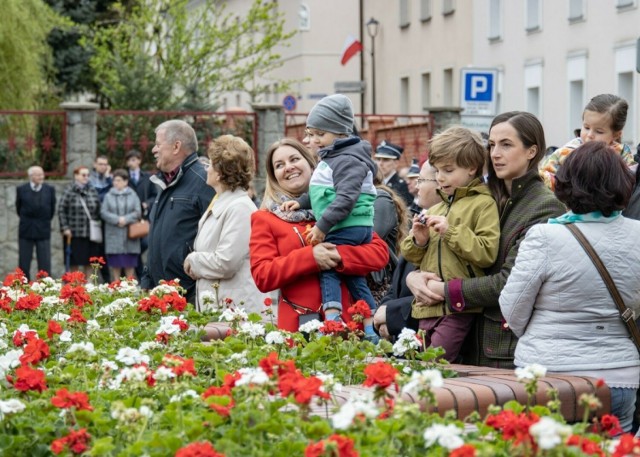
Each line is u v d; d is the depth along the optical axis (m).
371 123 30.02
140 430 4.70
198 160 10.47
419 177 8.37
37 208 23.66
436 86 46.97
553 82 37.53
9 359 6.14
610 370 5.92
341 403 5.43
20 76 31.98
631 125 33.00
